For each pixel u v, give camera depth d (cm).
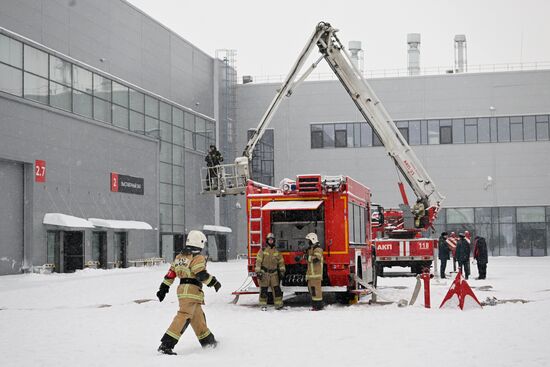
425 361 901
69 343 1100
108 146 4506
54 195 3909
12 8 3709
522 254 6488
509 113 6556
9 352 1015
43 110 3856
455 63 7288
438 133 6631
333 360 924
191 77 6075
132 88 4934
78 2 4334
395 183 6619
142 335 1195
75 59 4247
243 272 3641
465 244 2767
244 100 6900
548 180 6494
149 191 5019
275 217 1823
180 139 5669
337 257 1733
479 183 6556
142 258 4759
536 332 1159
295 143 6806
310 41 2581
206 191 2608
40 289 2488
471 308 1558
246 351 1006
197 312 1020
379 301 1808
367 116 2702
